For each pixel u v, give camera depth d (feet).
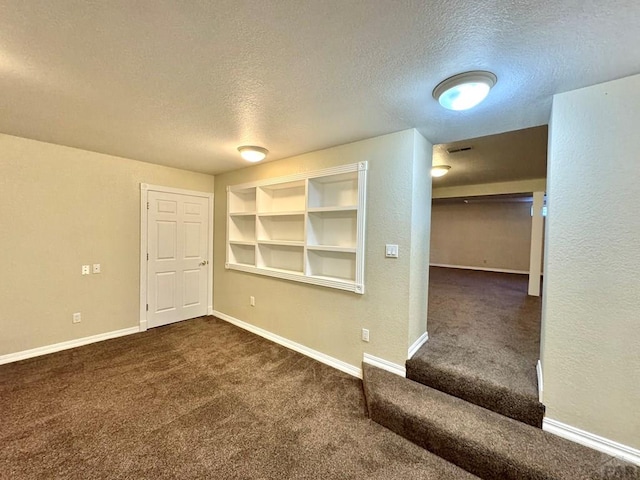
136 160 11.67
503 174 15.20
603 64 4.66
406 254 7.82
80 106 6.60
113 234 11.23
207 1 3.52
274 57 4.66
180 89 5.76
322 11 3.67
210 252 14.43
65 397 7.34
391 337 8.07
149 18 3.83
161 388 7.86
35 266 9.55
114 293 11.35
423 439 5.88
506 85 5.37
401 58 4.63
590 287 5.41
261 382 8.28
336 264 10.13
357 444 5.95
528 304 13.99
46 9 3.68
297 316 10.50
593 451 5.22
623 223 5.14
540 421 5.78
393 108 6.44
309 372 8.91
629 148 5.07
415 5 3.54
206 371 8.87
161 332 12.03
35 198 9.49
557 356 5.69
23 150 9.21
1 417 6.51
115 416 6.65
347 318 9.02
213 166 12.50
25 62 4.87
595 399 5.36
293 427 6.42
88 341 10.73
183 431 6.21
